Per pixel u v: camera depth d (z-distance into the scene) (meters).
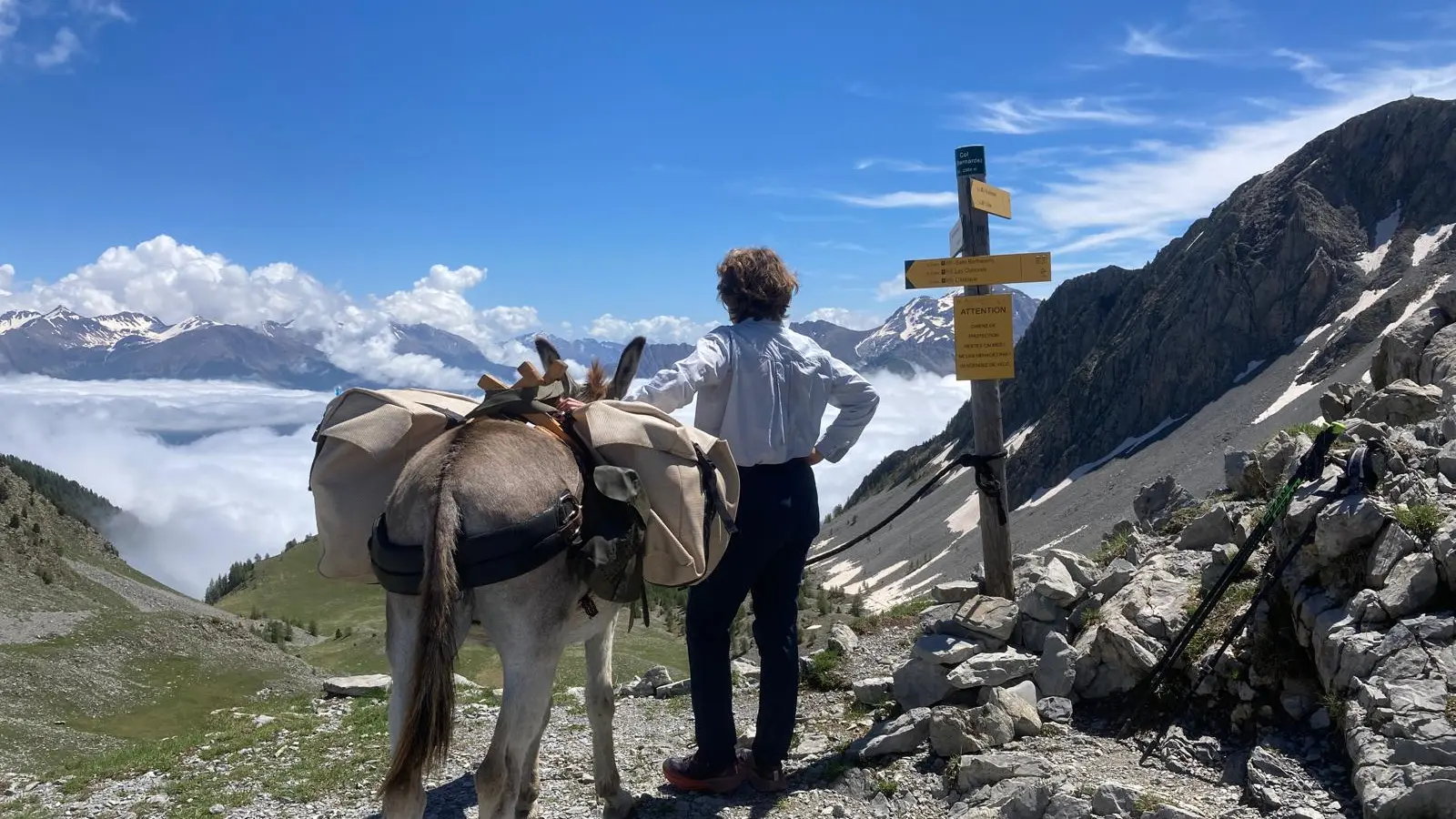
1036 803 4.98
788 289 5.71
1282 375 139.62
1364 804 4.43
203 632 79.06
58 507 158.12
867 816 5.57
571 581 4.15
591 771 6.70
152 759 7.96
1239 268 159.50
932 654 6.89
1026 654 6.78
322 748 7.84
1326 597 5.82
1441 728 4.50
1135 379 162.50
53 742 45.22
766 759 5.92
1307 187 165.75
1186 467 129.38
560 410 4.81
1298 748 5.38
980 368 7.32
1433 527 5.55
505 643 3.96
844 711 7.45
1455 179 156.12
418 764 3.49
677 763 6.07
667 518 4.57
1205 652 6.08
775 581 5.93
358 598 169.38
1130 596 6.82
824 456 5.85
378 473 4.60
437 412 4.69
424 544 3.75
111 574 139.88
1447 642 5.02
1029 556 9.30
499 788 3.87
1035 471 168.62
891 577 135.88
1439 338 11.13
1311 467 6.14
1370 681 5.03
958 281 7.26
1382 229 157.88
